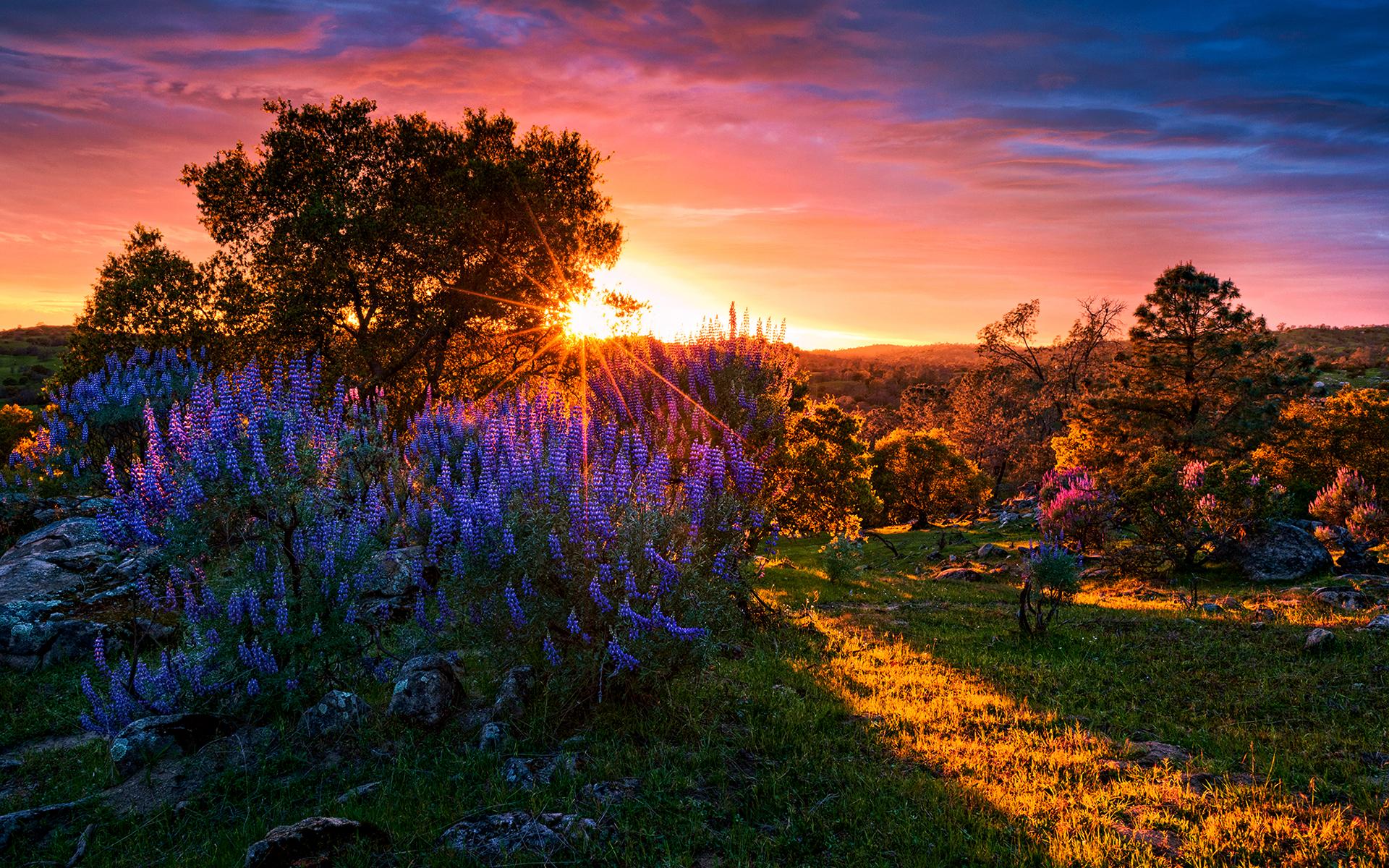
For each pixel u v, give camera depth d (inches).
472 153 1333.7
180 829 234.8
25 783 277.4
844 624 612.1
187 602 287.6
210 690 294.5
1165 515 902.4
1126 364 1887.3
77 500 677.3
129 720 290.5
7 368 3282.5
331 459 325.4
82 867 217.5
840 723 335.9
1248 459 1523.1
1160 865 212.4
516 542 294.5
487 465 321.1
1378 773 283.3
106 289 1199.6
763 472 436.8
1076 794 264.7
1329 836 228.1
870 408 5940.0
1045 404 2965.1
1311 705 361.4
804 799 254.8
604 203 1496.1
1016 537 1444.4
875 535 1723.7
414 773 264.1
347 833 211.2
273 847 197.9
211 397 313.9
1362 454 1432.1
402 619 403.9
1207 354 1706.4
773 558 984.3
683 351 457.4
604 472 322.3
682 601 298.7
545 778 257.0
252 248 1235.9
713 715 318.0
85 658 414.3
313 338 1197.7
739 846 221.0
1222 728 336.2
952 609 692.1
